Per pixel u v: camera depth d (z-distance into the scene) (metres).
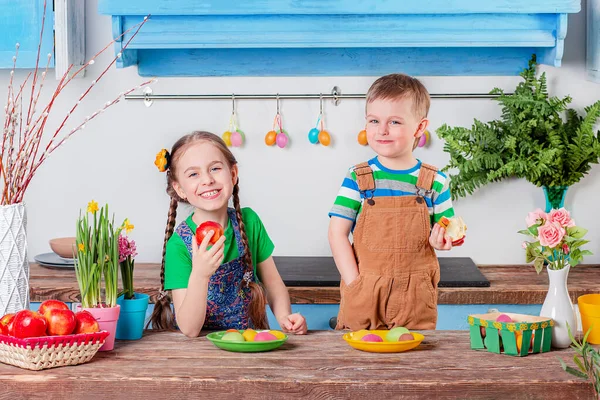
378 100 2.01
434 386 1.33
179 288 1.77
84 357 1.45
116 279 1.61
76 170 2.98
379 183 2.07
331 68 2.92
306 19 2.55
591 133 2.72
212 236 1.64
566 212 1.60
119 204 3.00
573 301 2.46
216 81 2.94
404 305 2.04
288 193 2.97
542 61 2.79
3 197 1.70
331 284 2.52
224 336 1.56
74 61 2.78
